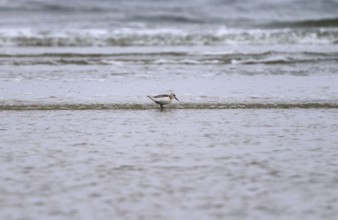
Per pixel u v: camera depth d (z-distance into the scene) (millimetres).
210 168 18438
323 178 17422
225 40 58625
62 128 24203
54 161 19203
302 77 37375
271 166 18672
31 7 92938
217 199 15617
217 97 30875
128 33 61562
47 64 42875
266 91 32531
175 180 17203
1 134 23094
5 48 54062
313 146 21344
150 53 49062
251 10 93125
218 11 92688
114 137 22672
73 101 29812
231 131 23766
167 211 14773
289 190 16344
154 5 99438
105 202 15352
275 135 23078
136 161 19234
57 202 15336
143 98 30656
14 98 30453
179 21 80438
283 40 59250
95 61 44500
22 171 18047
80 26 71688
